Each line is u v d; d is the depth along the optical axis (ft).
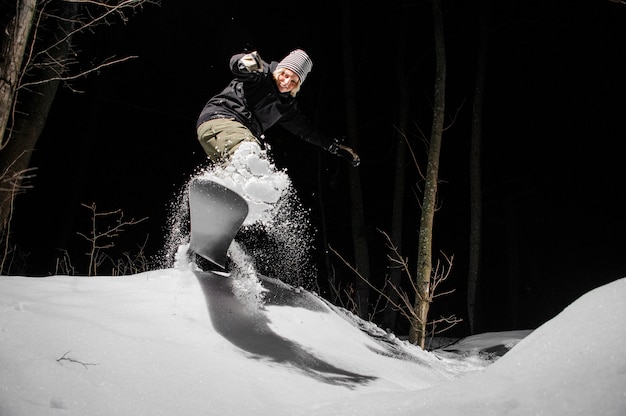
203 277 11.99
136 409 6.80
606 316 6.88
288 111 13.09
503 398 6.35
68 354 7.55
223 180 10.31
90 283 11.44
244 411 7.25
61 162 53.93
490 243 61.11
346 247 53.01
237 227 10.68
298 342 10.59
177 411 6.93
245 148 10.64
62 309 9.32
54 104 53.26
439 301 53.78
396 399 7.11
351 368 10.37
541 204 59.57
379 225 53.93
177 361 8.02
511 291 56.54
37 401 6.53
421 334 19.25
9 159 22.91
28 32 14.75
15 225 51.47
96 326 8.56
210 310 10.59
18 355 7.23
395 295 39.11
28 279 11.17
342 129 51.08
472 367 16.61
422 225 20.21
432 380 11.84
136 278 12.34
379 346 13.24
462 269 55.93
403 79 42.01
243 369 8.46
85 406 6.65
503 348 21.02
